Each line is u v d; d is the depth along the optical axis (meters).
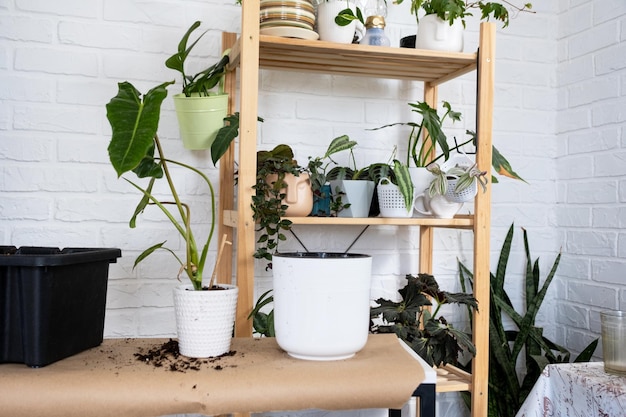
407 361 1.03
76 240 1.63
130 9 1.67
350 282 1.02
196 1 1.72
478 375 1.54
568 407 1.18
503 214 1.99
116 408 0.87
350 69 1.70
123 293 1.67
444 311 1.93
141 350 1.12
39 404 0.86
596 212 1.88
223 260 1.69
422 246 1.85
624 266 1.78
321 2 1.49
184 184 1.71
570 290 1.99
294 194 1.47
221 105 1.53
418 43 1.59
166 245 1.70
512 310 1.87
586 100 1.93
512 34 2.00
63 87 1.62
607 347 1.17
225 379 0.92
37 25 1.60
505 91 2.00
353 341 1.03
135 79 1.67
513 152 2.00
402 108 1.88
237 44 1.46
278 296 1.05
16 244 1.59
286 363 1.02
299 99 1.80
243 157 1.36
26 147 1.60
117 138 0.98
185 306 1.05
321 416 1.78
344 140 1.60
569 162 2.00
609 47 1.84
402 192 1.46
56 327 1.00
